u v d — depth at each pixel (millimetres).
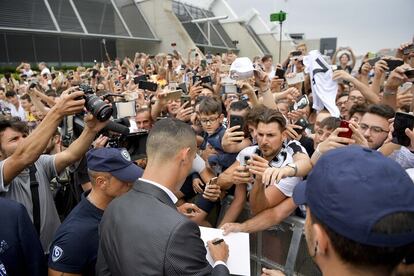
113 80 8672
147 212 1311
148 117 3400
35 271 1505
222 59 11766
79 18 19422
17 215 1478
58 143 3145
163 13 23281
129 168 1760
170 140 1423
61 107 1837
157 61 11742
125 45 22297
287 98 3990
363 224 733
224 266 1546
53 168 2262
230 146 2504
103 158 1713
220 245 1725
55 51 18094
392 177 777
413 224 736
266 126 2107
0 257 1378
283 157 2143
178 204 2613
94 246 1677
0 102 6387
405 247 750
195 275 1218
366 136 2486
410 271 973
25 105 6980
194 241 1273
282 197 1989
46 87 8938
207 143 2895
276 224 2018
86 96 1938
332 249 811
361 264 771
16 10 16531
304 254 1958
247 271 1718
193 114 3477
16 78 11898
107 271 1391
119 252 1275
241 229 1962
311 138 3035
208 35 27016
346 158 837
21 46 16562
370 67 4438
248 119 2422
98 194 1767
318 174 857
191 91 4371
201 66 10953
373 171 784
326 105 4102
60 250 1636
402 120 1941
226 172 2223
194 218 2277
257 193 1938
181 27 23031
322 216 810
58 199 2775
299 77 4801
